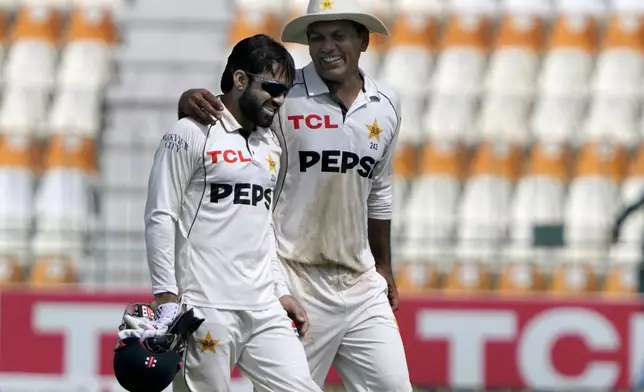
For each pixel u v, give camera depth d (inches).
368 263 671.1
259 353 610.9
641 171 1940.2
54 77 2060.8
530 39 2103.8
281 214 653.3
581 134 1996.8
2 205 1863.9
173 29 2026.3
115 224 1782.7
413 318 1386.6
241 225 601.6
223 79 606.2
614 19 2117.4
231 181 597.3
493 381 1382.9
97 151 1930.4
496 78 2065.7
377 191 686.5
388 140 657.6
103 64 2068.2
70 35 2102.6
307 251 655.8
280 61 594.2
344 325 663.8
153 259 586.6
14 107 2007.9
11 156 1920.5
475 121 2017.7
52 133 1964.8
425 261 1684.3
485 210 1879.9
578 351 1382.9
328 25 625.0
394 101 659.4
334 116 638.5
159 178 590.2
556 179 1916.8
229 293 599.8
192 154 590.9
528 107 2046.0
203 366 601.6
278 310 617.6
